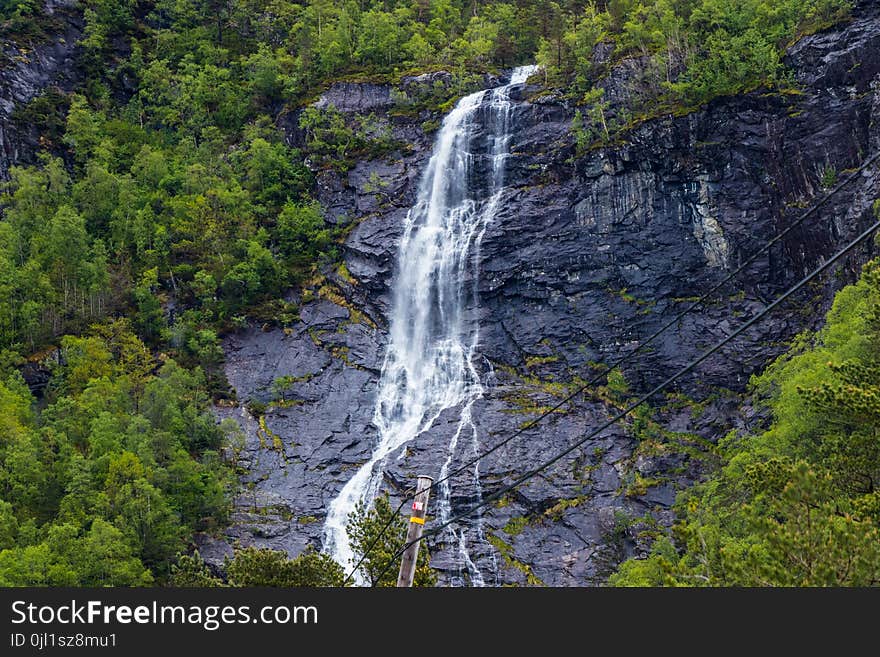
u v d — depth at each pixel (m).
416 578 43.25
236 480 73.50
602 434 76.81
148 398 74.56
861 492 34.00
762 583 27.62
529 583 66.19
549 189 92.50
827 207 82.38
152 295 88.50
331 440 80.12
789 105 86.81
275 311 90.19
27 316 83.12
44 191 97.06
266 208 98.19
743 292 84.12
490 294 89.00
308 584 42.03
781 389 60.88
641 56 95.88
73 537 60.06
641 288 86.00
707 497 55.88
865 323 48.75
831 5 90.69
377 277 91.31
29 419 74.44
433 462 75.88
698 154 88.06
